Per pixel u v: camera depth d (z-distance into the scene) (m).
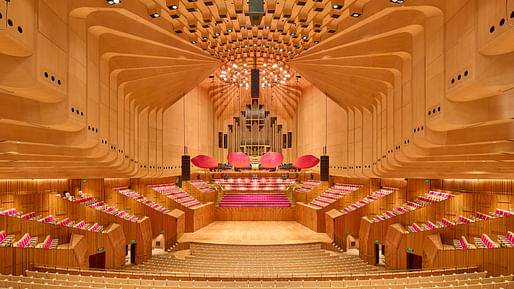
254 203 21.53
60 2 5.61
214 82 22.22
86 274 8.23
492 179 11.20
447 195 12.97
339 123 16.88
